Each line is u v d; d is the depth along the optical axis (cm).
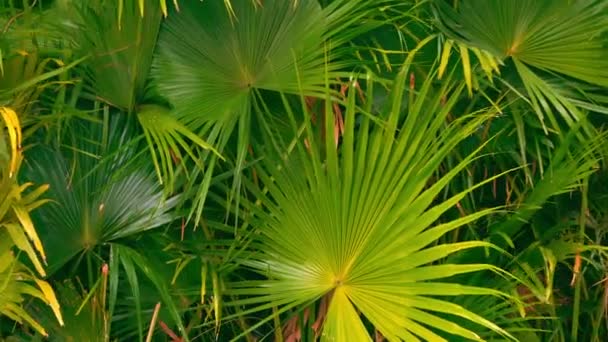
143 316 534
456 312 490
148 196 526
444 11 547
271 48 527
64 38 524
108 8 517
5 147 495
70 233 521
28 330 527
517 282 533
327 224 508
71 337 523
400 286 500
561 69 545
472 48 532
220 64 527
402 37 539
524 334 545
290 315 526
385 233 505
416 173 507
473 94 554
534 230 555
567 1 539
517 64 545
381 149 507
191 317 543
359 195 506
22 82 514
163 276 529
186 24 529
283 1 528
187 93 526
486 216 558
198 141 506
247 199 521
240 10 528
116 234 523
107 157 515
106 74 525
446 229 498
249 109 520
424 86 506
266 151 523
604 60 543
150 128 517
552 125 548
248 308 549
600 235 559
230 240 523
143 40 523
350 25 534
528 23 543
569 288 570
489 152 555
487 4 543
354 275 509
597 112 562
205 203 539
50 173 522
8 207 491
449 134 536
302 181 512
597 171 560
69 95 531
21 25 521
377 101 547
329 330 504
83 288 525
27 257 517
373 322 500
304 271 514
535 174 564
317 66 526
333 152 503
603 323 570
